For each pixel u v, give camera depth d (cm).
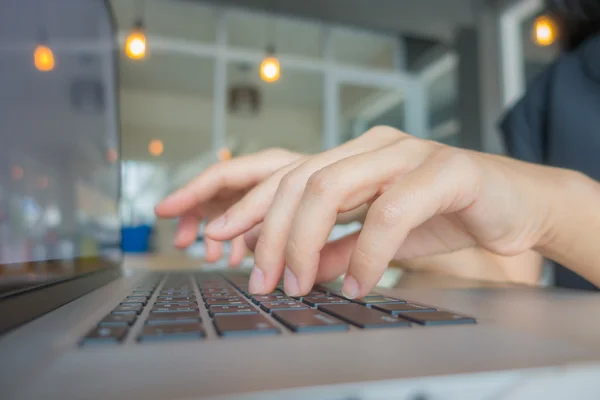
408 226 19
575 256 26
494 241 24
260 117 386
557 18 55
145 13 269
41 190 49
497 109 250
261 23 287
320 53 333
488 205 22
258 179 35
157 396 7
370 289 19
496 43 254
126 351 10
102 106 49
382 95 353
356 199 22
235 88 351
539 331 12
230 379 8
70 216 48
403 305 17
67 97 52
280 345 11
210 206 40
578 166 48
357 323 13
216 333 12
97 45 50
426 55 310
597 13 52
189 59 314
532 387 8
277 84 359
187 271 44
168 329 12
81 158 50
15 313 13
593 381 9
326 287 26
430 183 20
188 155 373
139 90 367
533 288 26
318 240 21
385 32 290
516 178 23
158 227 246
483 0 252
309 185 21
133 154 362
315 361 9
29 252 44
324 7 249
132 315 15
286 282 21
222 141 317
